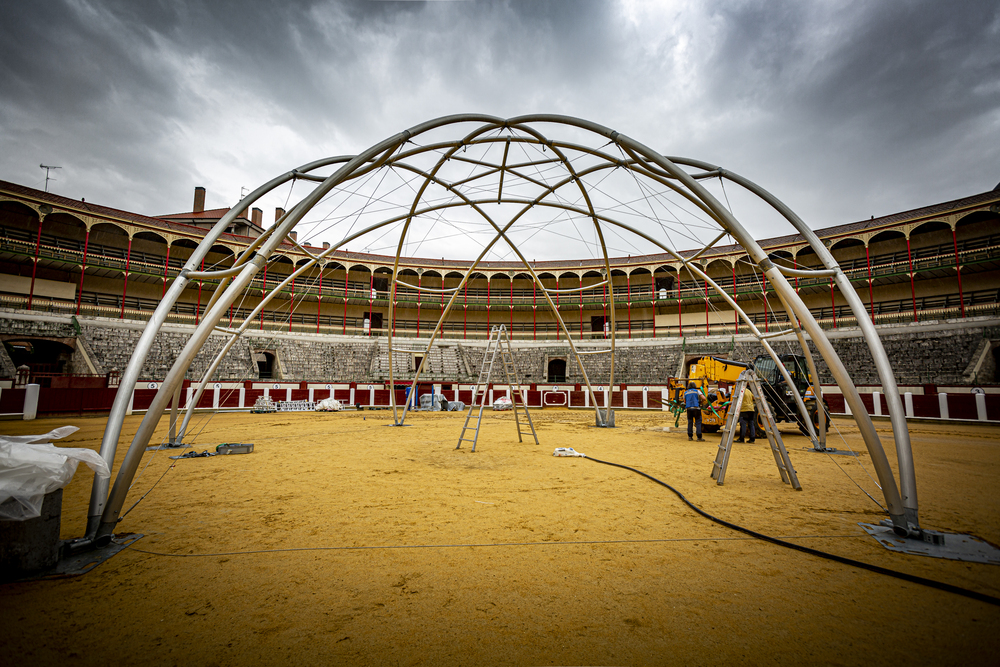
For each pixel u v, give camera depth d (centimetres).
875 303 4094
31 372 2694
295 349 4041
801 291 4356
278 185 831
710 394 1688
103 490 491
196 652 290
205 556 457
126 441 1359
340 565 434
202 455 1117
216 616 337
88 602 358
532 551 471
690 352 4125
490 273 5153
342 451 1222
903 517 532
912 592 382
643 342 4384
